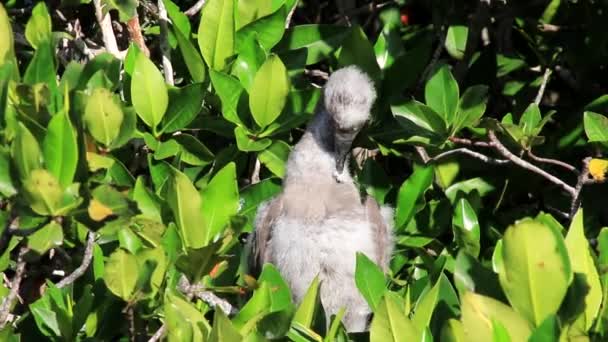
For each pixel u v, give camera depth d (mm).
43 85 7887
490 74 12203
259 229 10352
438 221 10633
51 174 7172
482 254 10188
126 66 10055
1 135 7887
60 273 9664
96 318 8219
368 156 11297
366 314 10328
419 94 11797
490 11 12195
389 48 11055
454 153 10758
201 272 7883
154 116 9750
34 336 8633
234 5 10141
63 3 10461
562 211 11289
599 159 10039
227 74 9992
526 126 10227
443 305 7750
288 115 10094
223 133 10203
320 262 10109
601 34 11906
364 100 9945
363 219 10250
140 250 7707
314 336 7512
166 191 9000
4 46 8492
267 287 7570
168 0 10312
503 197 11195
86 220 7301
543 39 12180
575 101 12219
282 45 11000
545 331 6402
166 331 7199
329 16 13578
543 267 6723
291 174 10344
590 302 7094
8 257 8438
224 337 6789
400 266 10617
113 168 9352
